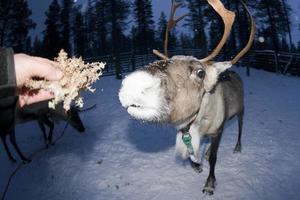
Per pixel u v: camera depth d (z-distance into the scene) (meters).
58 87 1.78
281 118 10.83
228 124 9.83
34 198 7.02
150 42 48.00
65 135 10.63
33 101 1.86
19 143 10.64
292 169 6.75
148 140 9.20
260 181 6.24
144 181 6.72
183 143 4.52
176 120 3.38
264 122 10.31
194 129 4.30
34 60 1.71
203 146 7.57
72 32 45.16
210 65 3.80
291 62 25.36
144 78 2.88
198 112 3.91
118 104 13.80
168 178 6.64
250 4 30.92
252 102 13.45
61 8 41.69
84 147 9.30
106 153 8.62
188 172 6.73
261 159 7.19
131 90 2.80
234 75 6.46
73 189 6.99
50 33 36.88
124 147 8.88
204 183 6.22
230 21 3.84
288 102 13.59
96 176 7.34
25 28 35.81
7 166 8.89
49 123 9.48
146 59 27.86
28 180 7.91
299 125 9.97
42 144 10.16
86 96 15.68
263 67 27.45
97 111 13.04
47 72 1.73
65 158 8.66
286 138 8.66
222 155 7.41
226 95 5.51
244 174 6.48
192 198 5.79
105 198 6.34
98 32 47.97
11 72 1.48
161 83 3.01
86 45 49.38
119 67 20.45
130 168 7.44
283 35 42.25
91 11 47.34
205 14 32.00
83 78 1.84
